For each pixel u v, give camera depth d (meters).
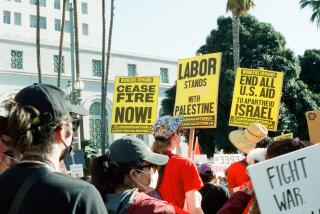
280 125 29.48
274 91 9.10
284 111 29.66
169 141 4.13
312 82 35.19
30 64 37.00
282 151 2.80
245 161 4.95
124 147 2.83
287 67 30.12
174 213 2.59
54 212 1.83
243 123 9.20
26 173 1.95
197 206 3.92
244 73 9.32
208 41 32.22
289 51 30.61
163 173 3.97
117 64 41.59
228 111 29.12
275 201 2.34
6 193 1.93
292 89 30.11
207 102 8.08
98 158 2.86
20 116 1.99
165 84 43.97
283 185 2.35
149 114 9.76
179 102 8.48
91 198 1.88
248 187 2.81
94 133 39.09
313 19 30.20
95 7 61.25
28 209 1.85
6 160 2.29
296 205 2.33
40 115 2.03
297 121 30.45
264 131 5.87
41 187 1.88
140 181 2.83
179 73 8.55
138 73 42.78
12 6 56.03
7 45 36.19
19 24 56.47
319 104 31.86
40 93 2.07
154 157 2.88
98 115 39.72
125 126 9.86
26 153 2.03
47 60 37.91
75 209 1.83
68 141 2.13
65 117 2.09
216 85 8.00
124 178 2.80
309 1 30.19
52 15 58.56
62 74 38.25
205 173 5.43
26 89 2.11
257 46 30.44
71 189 1.88
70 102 2.22
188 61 8.44
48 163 2.02
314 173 2.36
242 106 9.27
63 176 1.95
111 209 2.63
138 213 2.57
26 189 1.89
